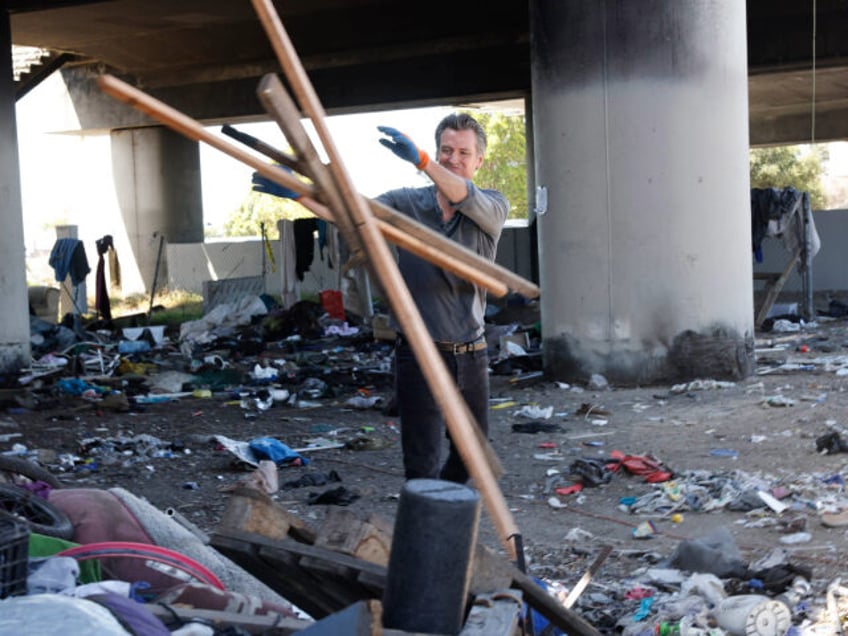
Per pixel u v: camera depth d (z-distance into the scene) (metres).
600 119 12.90
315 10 27.28
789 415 10.56
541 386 13.35
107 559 3.83
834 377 12.91
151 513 4.65
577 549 6.41
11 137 15.64
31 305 25.45
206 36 28.84
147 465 9.60
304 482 8.61
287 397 13.27
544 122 13.38
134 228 35.41
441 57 28.22
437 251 3.28
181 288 34.41
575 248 13.18
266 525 3.52
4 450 10.27
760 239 20.03
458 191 4.71
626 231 12.93
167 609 3.10
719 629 4.71
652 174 12.83
